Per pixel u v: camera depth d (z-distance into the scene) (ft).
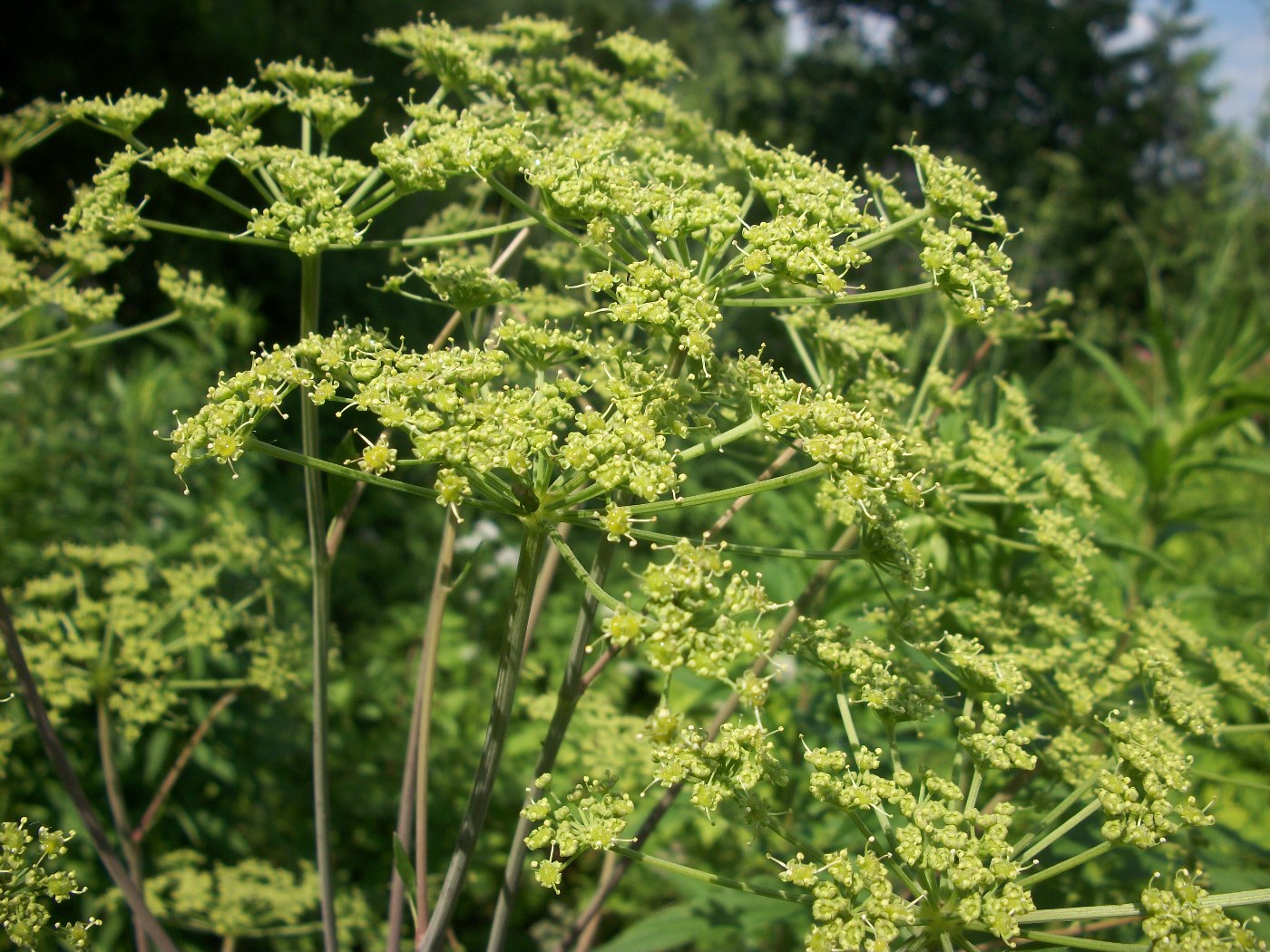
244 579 16.72
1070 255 59.26
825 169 8.88
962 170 8.50
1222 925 6.63
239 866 15.19
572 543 29.30
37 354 11.00
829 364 10.50
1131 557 15.33
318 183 8.78
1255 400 16.98
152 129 37.96
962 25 56.24
